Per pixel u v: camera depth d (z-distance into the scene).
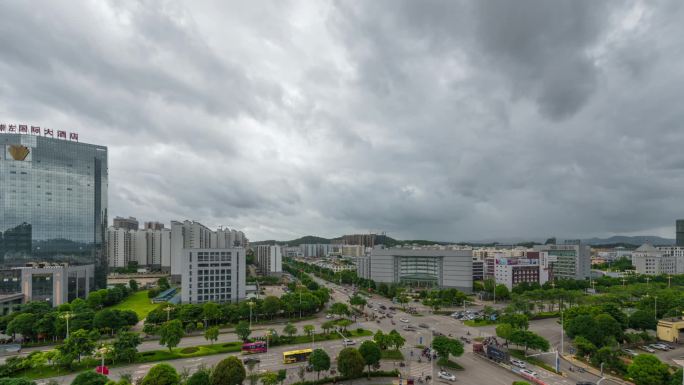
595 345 127.88
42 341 142.00
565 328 141.75
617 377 107.56
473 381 104.12
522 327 148.50
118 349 115.12
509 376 107.94
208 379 88.69
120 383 80.94
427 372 111.06
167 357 121.62
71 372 108.19
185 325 161.25
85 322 147.88
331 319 186.50
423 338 150.00
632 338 138.00
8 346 128.88
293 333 145.75
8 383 77.62
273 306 180.25
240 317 174.12
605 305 160.25
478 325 173.75
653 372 93.06
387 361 120.44
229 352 128.38
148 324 154.62
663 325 147.75
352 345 138.38
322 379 103.31
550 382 103.38
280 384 99.88
